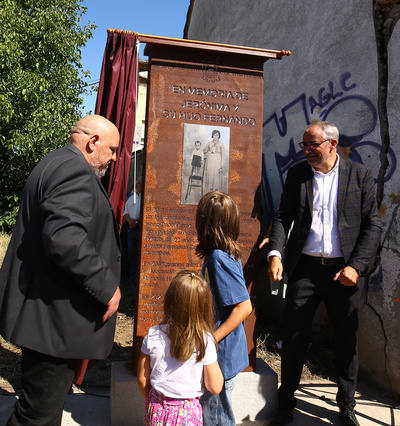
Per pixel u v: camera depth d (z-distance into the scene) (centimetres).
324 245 253
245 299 183
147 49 275
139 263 258
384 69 318
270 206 486
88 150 195
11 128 983
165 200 259
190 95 262
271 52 267
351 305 252
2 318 173
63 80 1039
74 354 174
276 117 476
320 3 399
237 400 259
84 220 167
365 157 333
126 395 245
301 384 321
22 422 176
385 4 318
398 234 301
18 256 178
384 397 303
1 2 905
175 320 164
